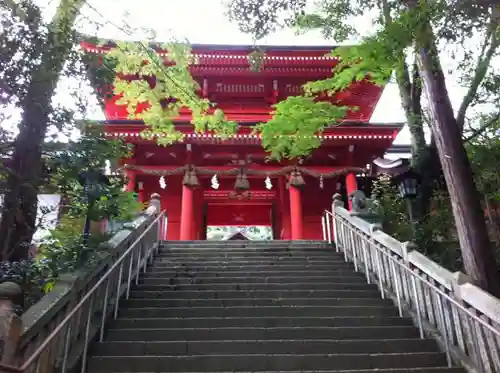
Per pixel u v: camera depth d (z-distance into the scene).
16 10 5.86
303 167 17.95
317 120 11.47
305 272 9.23
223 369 5.61
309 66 21.48
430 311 6.59
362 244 9.34
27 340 4.49
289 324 6.88
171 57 10.63
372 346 6.20
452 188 7.20
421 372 5.43
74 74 6.50
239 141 17.16
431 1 6.01
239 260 10.22
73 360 5.32
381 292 7.96
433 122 7.73
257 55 7.96
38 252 7.29
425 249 9.77
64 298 5.43
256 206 24.58
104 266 7.08
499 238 10.72
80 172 6.63
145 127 16.22
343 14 10.59
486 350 5.34
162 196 19.42
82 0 6.89
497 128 11.49
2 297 4.35
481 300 5.48
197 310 7.20
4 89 5.80
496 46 9.00
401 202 12.23
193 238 17.09
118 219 7.99
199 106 10.98
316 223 19.45
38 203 6.55
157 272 9.09
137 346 5.96
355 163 18.33
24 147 6.14
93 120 6.99
